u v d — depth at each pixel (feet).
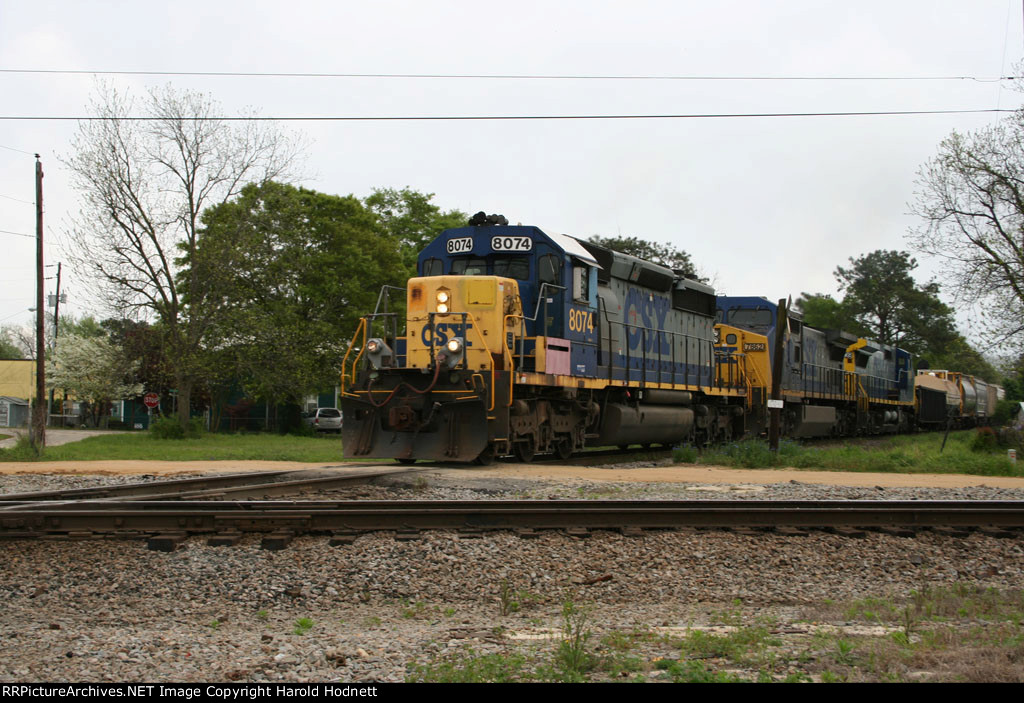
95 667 18.48
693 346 80.89
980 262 101.35
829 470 61.87
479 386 50.72
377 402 53.57
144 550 27.68
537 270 56.54
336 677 17.80
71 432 166.20
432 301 53.47
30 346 308.40
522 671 18.01
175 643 20.44
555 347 55.52
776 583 27.12
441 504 31.89
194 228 115.75
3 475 53.93
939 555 29.60
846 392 121.39
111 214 109.50
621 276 67.31
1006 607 24.09
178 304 115.44
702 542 29.45
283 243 121.19
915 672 17.90
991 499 41.98
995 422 193.88
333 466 55.62
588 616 23.32
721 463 63.46
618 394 67.10
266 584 25.70
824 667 18.21
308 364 123.75
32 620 23.29
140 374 167.63
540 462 59.00
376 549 27.76
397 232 160.04
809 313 277.23
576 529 30.04
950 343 253.44
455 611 24.43
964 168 102.47
